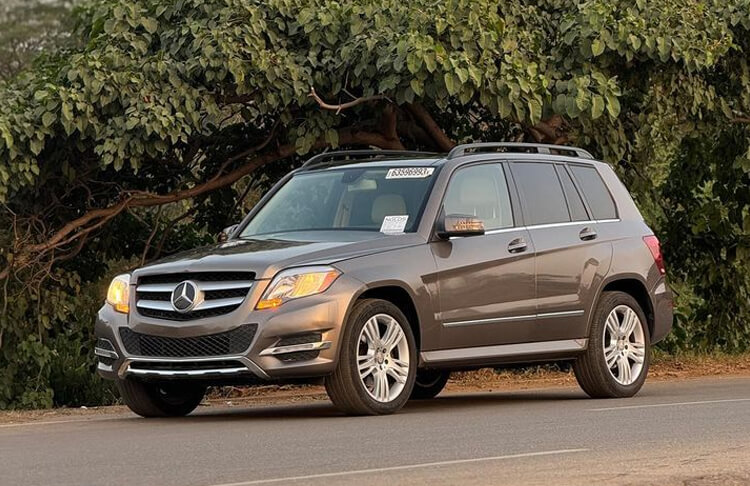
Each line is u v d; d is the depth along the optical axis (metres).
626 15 34.03
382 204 24.92
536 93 32.97
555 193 27.12
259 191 39.25
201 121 34.06
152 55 33.75
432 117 38.94
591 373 26.97
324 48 34.03
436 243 24.25
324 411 25.03
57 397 37.19
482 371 37.97
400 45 31.58
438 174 25.08
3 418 26.09
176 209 39.34
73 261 37.59
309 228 25.19
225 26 32.72
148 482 14.68
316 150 38.16
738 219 41.94
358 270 22.84
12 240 34.50
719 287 44.00
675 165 42.75
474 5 32.62
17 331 35.06
